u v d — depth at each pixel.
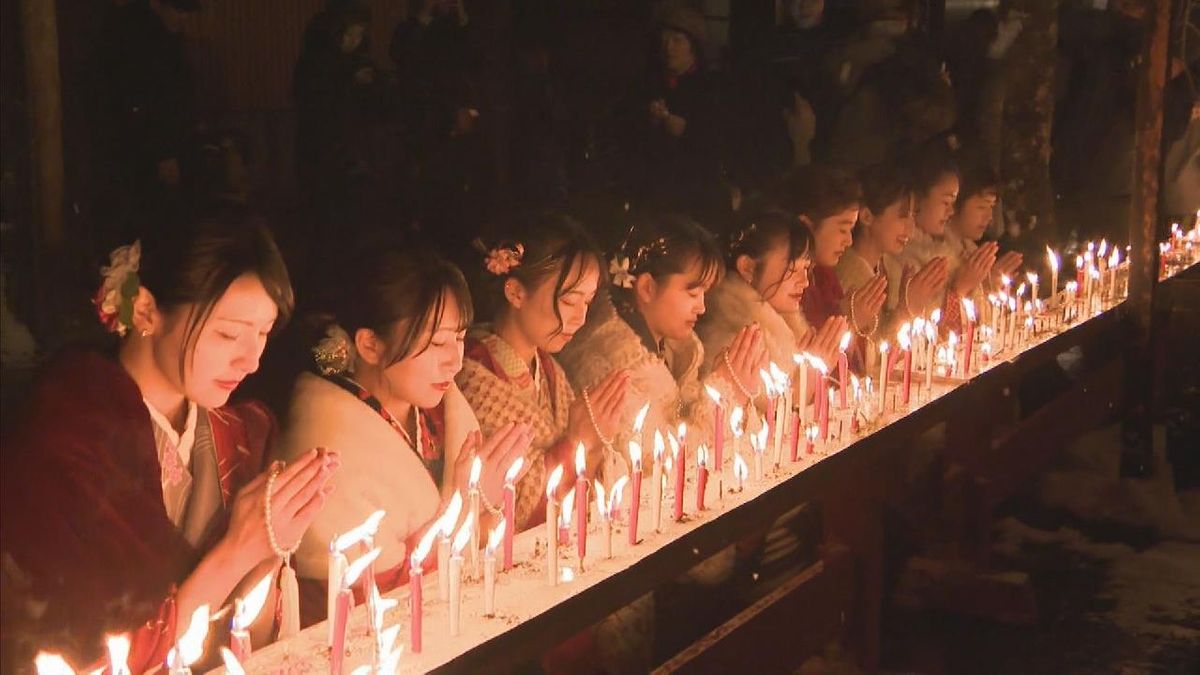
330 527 3.70
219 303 3.14
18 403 3.09
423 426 4.02
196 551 3.27
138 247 3.11
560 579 3.52
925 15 10.58
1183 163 11.33
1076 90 10.71
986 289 7.82
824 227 6.15
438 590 3.49
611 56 7.87
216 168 5.25
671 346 5.25
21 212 4.41
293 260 5.77
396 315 3.74
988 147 9.03
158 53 5.21
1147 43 7.94
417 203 6.07
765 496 4.26
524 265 4.35
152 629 3.02
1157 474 8.04
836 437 4.95
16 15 4.42
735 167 7.44
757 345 5.15
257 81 8.02
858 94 8.17
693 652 4.15
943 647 5.78
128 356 3.22
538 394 4.54
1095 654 5.79
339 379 3.84
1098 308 8.05
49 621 2.98
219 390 3.22
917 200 7.30
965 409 6.06
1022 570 6.79
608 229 6.58
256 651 3.11
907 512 6.15
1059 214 10.75
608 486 4.39
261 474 3.27
